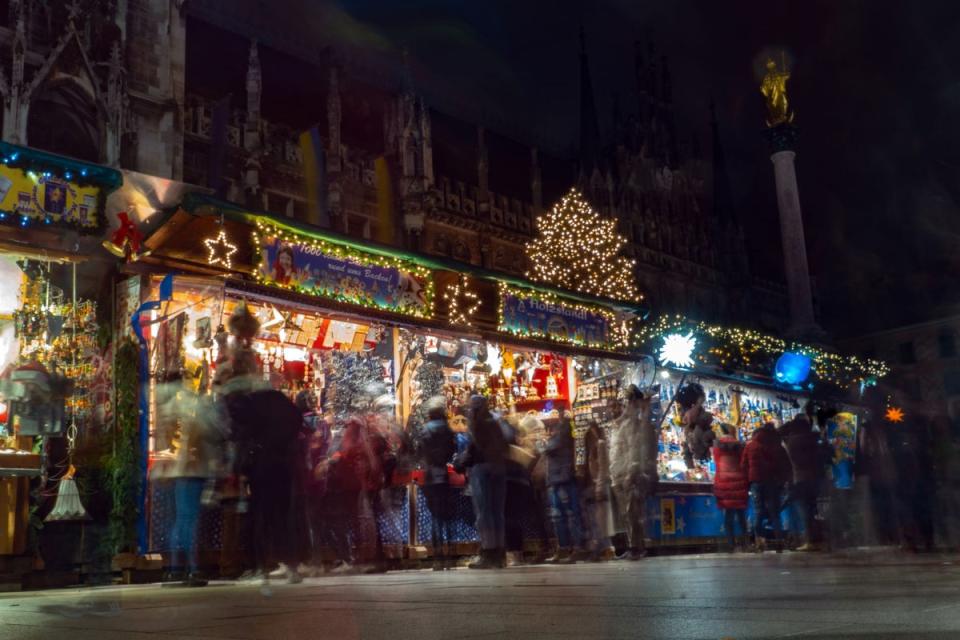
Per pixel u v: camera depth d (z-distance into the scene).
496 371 17.22
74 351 12.38
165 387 10.49
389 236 49.09
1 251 11.72
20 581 10.73
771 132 41.94
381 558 11.68
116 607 6.04
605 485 13.64
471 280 16.30
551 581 7.86
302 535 8.47
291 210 44.12
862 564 9.52
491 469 11.92
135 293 12.44
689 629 3.60
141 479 11.56
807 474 15.30
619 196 68.25
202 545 11.21
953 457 13.65
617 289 35.41
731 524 16.28
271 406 8.18
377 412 12.59
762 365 22.34
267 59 46.97
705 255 75.56
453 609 5.00
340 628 4.13
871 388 14.67
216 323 12.55
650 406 14.87
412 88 51.62
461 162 56.97
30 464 10.76
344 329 15.01
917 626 3.48
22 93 26.33
